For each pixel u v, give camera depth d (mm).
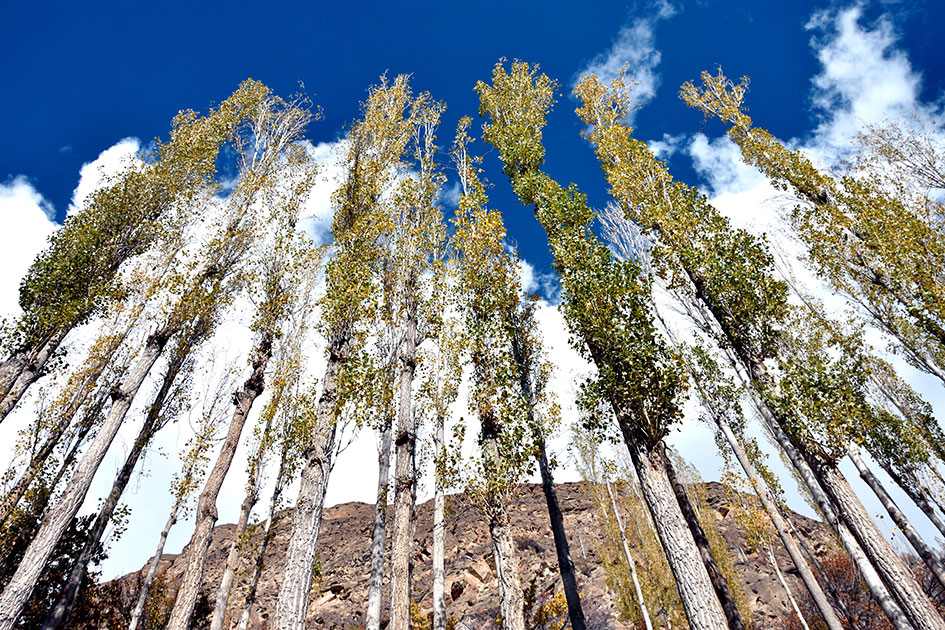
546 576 29156
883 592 10734
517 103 22125
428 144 20703
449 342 16891
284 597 9617
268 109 23594
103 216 18422
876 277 14992
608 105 20594
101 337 15766
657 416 10906
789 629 21859
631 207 17328
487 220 15805
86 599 18516
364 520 42094
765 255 14750
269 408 18562
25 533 15352
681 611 19656
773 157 18031
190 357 18938
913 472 16203
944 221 13828
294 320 19422
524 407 12914
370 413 13961
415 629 20766
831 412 12102
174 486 18484
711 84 20547
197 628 22656
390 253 17750
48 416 15227
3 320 15750
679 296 16234
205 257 18312
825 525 30953
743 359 14203
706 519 23781
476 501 11938
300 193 21406
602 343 11922
